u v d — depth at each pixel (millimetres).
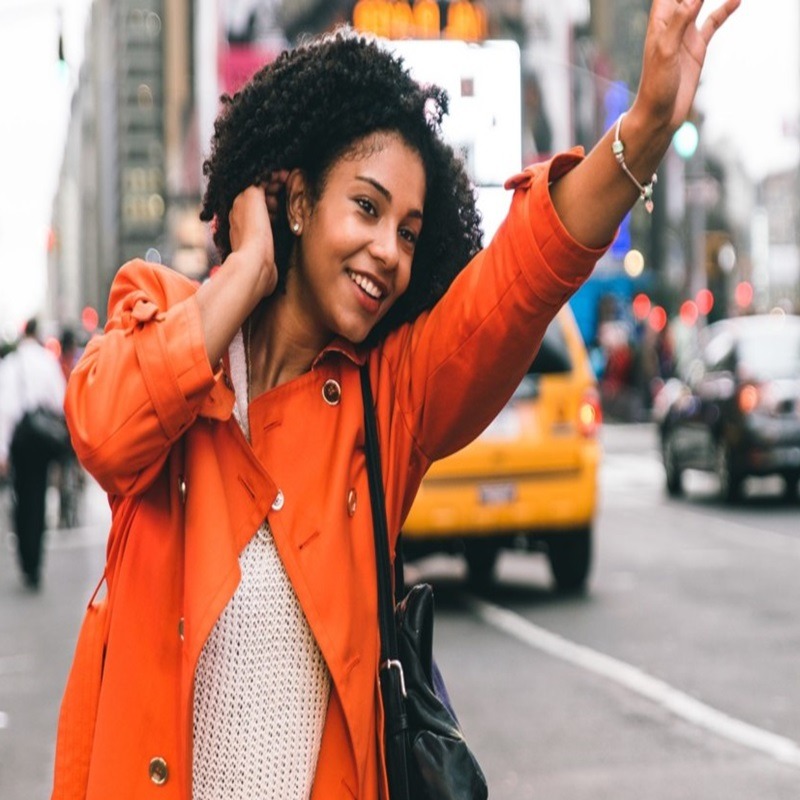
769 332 19406
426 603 2352
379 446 2309
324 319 2289
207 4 22172
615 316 43906
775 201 113812
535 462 11320
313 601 2174
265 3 21781
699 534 15984
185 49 112875
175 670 2174
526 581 12766
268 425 2258
